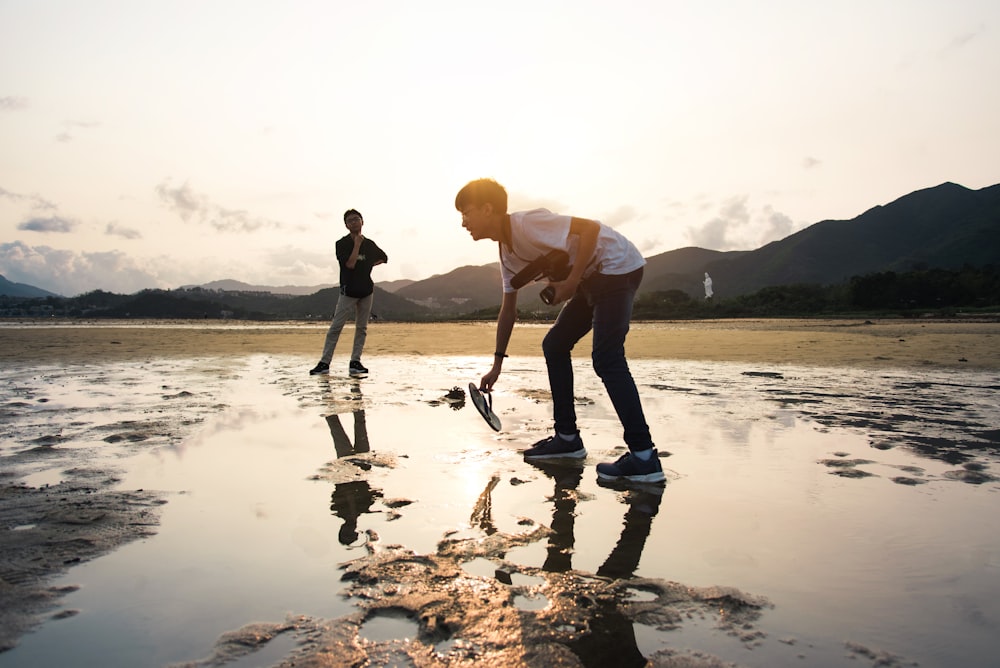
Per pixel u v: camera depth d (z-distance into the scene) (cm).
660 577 155
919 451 292
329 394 481
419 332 1802
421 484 238
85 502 210
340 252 649
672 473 256
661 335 1393
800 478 247
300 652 119
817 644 123
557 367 290
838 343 1027
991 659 118
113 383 539
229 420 367
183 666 114
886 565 163
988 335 1205
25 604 138
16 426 343
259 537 180
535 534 186
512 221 283
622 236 285
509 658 118
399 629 129
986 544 177
